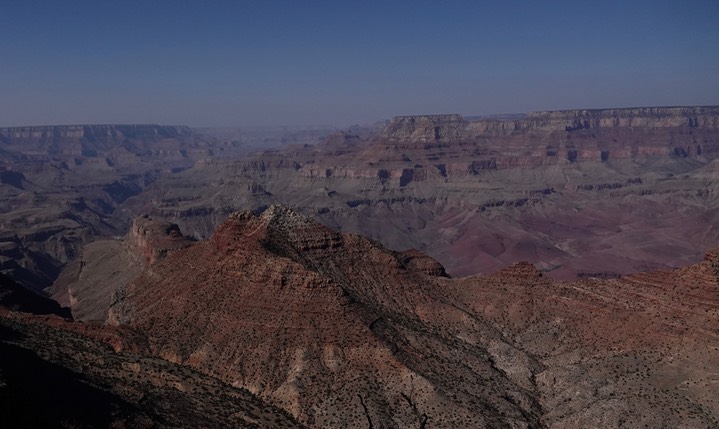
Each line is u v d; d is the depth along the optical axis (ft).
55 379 283.38
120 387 307.17
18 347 306.35
